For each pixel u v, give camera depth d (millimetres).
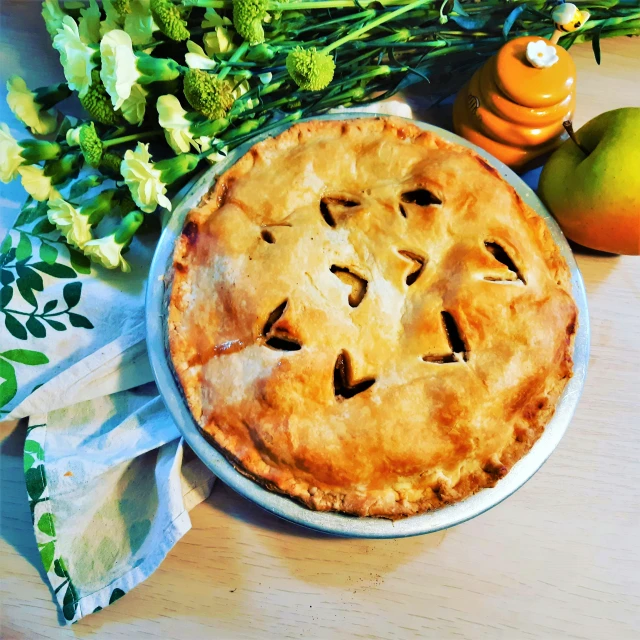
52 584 305
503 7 354
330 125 337
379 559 314
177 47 338
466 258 302
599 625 305
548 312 302
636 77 409
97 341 341
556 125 340
